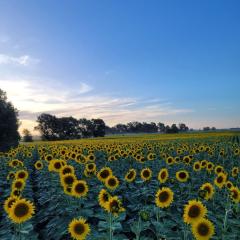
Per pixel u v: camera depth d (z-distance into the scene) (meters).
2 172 19.69
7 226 9.91
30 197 14.28
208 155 25.58
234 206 9.98
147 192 12.59
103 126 143.12
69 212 10.62
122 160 21.70
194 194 12.82
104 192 8.84
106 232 9.12
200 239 6.43
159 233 8.33
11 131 60.47
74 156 20.02
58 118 141.25
